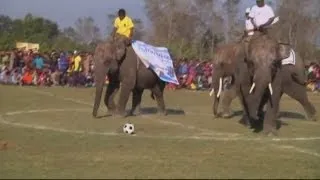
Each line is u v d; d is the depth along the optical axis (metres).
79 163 16.77
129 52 28.86
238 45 26.48
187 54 98.06
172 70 30.39
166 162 17.14
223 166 16.75
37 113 30.36
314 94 53.06
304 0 107.00
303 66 26.91
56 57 56.03
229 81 30.61
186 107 36.56
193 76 56.28
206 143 21.05
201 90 55.25
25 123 26.00
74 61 54.66
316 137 23.25
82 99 40.06
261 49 23.19
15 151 18.64
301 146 20.94
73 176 14.89
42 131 23.38
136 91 30.20
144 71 29.31
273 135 23.50
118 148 19.52
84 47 105.69
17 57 54.91
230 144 20.97
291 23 107.12
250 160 17.84
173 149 19.55
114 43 28.34
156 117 29.34
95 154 18.30
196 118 29.27
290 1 107.31
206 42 109.62
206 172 15.74
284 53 23.67
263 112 26.36
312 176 15.52
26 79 53.69
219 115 30.09
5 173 15.18
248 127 25.66
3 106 34.19
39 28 131.62
